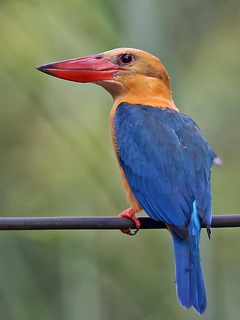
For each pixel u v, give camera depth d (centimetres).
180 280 1238
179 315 1817
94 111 1841
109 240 1816
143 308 1819
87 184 1808
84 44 1792
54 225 1206
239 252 1877
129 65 1445
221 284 1861
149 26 1736
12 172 1870
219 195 1903
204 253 1783
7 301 1733
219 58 1864
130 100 1441
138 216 1380
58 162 1847
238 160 1897
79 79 1451
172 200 1286
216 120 1859
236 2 1938
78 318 1778
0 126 1881
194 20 1853
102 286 1809
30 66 1842
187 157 1317
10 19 1844
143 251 1814
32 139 1881
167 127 1356
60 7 1822
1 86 1861
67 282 1788
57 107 1856
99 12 1762
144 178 1323
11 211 1853
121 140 1373
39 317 1752
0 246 1756
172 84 1784
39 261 1778
